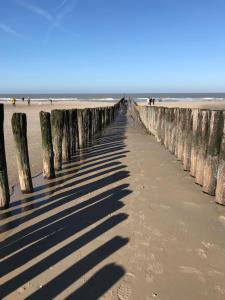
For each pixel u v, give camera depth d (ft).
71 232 12.30
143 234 12.10
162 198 15.85
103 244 11.37
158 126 33.88
